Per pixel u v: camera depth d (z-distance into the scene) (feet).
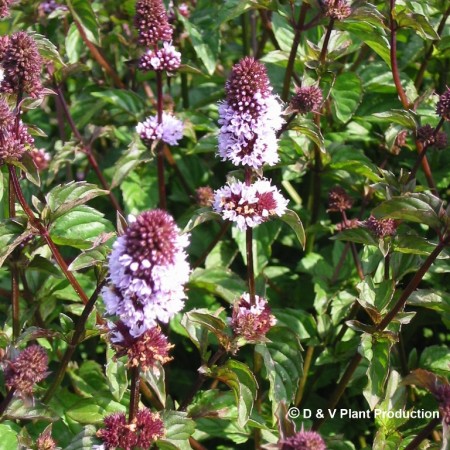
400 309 1.90
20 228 1.90
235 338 1.88
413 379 1.78
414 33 2.31
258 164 1.87
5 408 1.88
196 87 2.54
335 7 2.05
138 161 2.12
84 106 2.38
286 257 2.35
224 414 1.95
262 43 2.41
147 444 1.82
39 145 2.44
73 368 2.11
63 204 1.89
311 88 2.00
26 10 2.32
